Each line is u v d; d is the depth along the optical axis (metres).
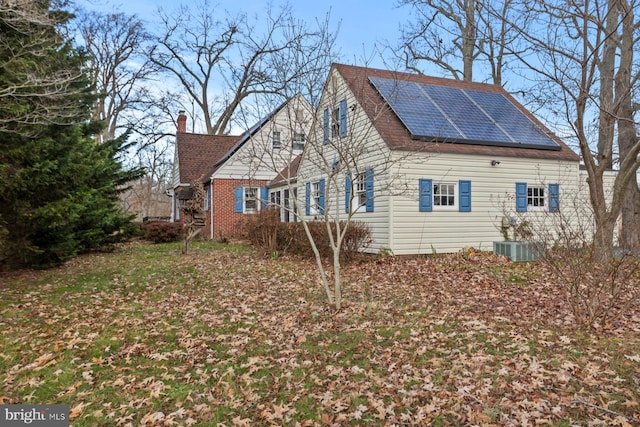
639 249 6.16
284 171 18.81
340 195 13.23
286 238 12.62
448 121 12.09
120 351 4.84
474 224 11.85
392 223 10.94
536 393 3.61
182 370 4.32
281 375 4.17
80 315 6.26
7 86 7.77
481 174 11.92
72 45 12.55
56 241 10.41
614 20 9.80
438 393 3.69
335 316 5.96
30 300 7.13
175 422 3.37
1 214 8.07
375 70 13.46
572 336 4.91
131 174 16.44
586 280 5.36
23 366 4.40
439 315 5.90
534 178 12.52
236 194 19.52
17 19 7.24
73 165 8.94
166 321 5.95
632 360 4.18
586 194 12.99
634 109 12.30
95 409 3.58
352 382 3.97
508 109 13.73
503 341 4.82
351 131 7.34
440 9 16.33
